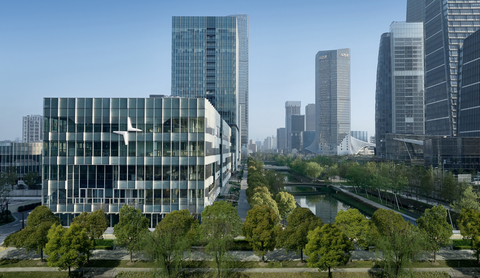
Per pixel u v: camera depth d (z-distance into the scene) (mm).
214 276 50469
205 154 75312
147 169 74750
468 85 190875
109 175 74875
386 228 54562
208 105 79000
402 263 48344
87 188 74938
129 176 74688
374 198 130000
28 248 54156
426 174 117562
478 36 182875
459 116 198750
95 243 61156
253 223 55719
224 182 124062
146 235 50719
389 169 138000
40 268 53906
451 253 60531
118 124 74688
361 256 58344
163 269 49438
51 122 75188
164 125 74875
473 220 56438
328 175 176000
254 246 54562
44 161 75250
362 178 132625
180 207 74625
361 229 56406
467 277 51250
